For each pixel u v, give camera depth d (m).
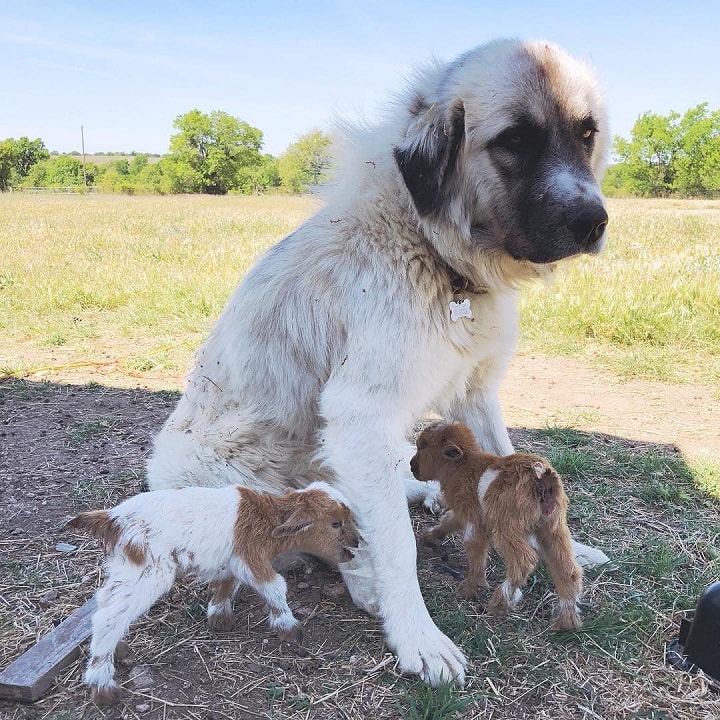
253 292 1.30
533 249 1.16
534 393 2.37
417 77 1.28
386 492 1.11
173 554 0.98
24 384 2.43
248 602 1.20
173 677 1.01
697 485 1.63
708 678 1.01
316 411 1.26
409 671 1.02
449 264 1.19
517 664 1.04
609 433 2.00
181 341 3.00
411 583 1.08
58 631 1.07
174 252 5.59
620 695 0.98
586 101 1.19
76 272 4.47
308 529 1.05
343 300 1.19
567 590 1.09
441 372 1.19
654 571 1.27
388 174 1.22
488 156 1.17
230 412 1.30
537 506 1.06
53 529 1.42
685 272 3.64
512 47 1.18
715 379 2.47
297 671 1.03
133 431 1.99
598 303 3.11
